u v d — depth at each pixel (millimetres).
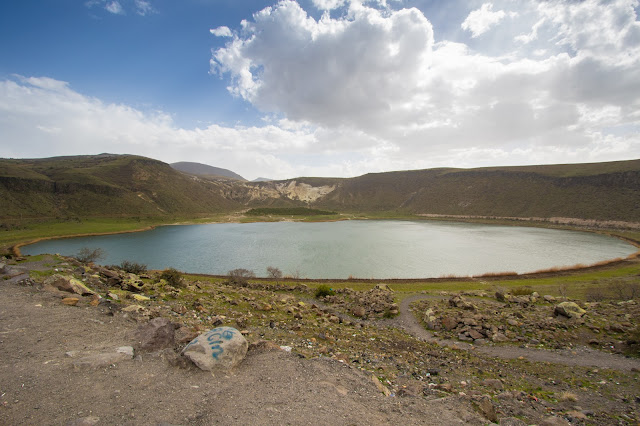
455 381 11516
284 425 6047
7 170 149875
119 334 10242
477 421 7199
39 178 150500
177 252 76938
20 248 79375
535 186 192250
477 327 19672
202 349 8477
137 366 7953
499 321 20656
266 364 8938
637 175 152875
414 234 113750
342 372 9086
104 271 24125
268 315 19812
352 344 15695
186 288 26875
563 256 72312
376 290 34344
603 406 10016
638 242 91500
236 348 8789
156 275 31547
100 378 7199
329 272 58062
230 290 29547
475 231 123375
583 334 18094
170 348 9352
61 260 27078
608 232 113625
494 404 9305
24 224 113375
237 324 16047
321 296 32438
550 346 16844
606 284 41438
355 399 7539
